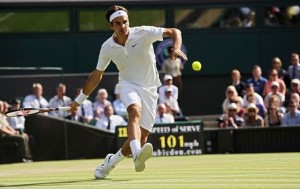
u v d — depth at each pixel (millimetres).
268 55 36531
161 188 12859
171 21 35906
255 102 30281
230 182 13719
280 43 36594
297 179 14086
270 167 17703
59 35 35781
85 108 29969
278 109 29438
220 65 36250
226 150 28453
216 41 36219
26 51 35750
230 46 36312
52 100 30000
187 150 27844
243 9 36312
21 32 35656
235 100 29953
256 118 29266
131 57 14781
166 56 34281
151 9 35750
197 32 36062
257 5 36344
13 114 15781
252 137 28453
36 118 28703
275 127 28359
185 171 17156
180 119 30906
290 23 36594
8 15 35594
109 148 28484
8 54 35688
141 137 15047
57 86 30172
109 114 29391
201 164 20109
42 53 35812
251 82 32000
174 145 27719
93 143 28578
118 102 30547
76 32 35812
